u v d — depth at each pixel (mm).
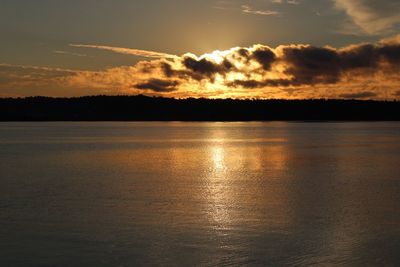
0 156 59219
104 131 147625
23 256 18109
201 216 24234
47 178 38281
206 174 41281
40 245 19328
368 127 188750
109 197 29391
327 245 19438
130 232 21141
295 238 20297
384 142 88938
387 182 36156
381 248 19000
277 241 19922
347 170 44156
